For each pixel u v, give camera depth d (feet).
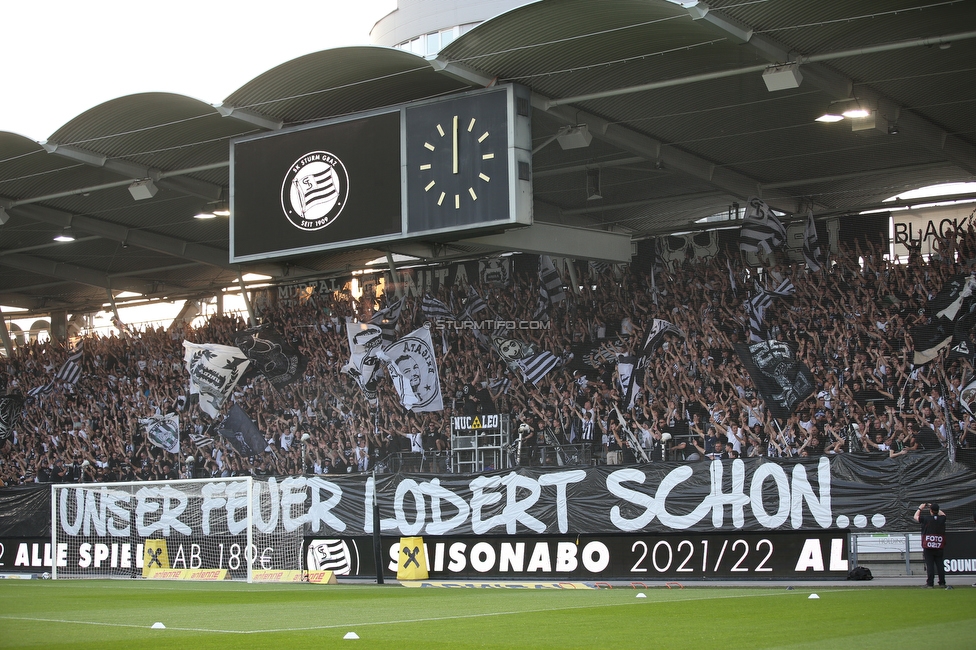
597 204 109.70
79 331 154.51
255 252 89.40
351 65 79.25
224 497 81.00
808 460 62.18
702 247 104.68
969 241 88.33
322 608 49.01
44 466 126.00
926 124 85.25
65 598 58.70
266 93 84.02
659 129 87.76
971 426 79.20
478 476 72.08
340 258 117.19
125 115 86.28
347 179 85.56
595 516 67.82
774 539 62.54
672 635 34.68
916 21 66.85
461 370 105.60
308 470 106.32
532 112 83.66
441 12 151.53
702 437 87.10
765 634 34.37
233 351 112.78
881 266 93.15
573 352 101.50
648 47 72.59
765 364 87.61
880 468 60.59
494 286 111.96
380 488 75.56
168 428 112.98
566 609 46.32
